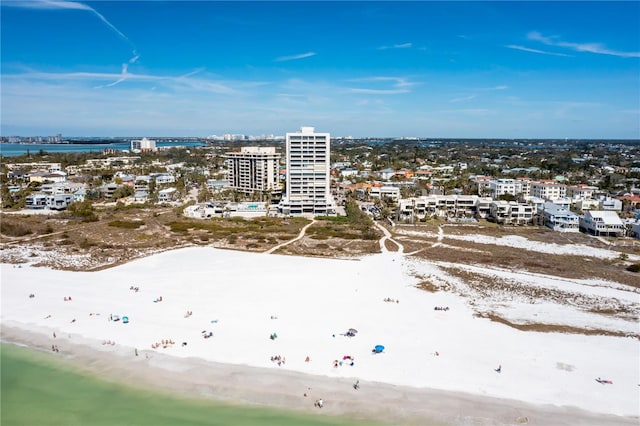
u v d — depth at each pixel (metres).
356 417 51.22
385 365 61.31
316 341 68.25
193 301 84.81
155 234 143.75
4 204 198.12
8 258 114.56
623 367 61.56
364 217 174.88
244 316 77.56
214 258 117.31
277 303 84.06
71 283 95.25
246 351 65.12
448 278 101.50
